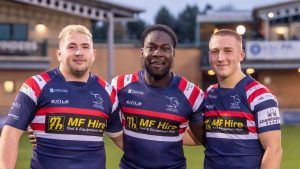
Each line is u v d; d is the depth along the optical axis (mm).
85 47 4773
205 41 40656
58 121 4668
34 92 4660
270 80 35500
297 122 27953
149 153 5297
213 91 5258
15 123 4598
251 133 5000
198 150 15734
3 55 28078
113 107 5008
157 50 5148
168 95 5301
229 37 5145
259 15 34531
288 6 34469
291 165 13266
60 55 4852
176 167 5398
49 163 4672
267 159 4867
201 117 5379
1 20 30203
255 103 4957
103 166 4867
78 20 31750
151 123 5277
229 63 5117
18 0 28609
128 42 37875
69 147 4680
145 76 5367
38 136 4715
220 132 5102
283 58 33469
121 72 36156
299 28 36188
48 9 30578
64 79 4781
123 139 5422
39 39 31047
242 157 5004
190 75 37125
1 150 4523
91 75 4953
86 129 4730
